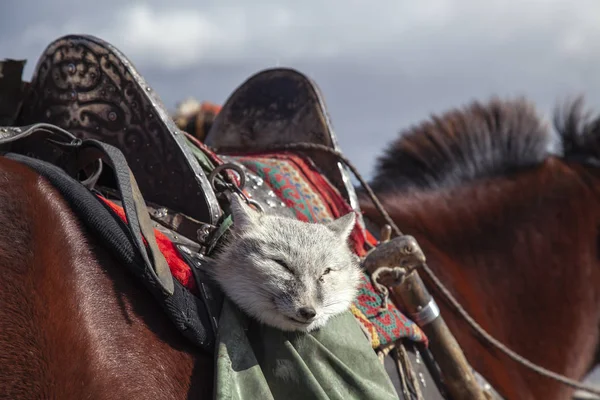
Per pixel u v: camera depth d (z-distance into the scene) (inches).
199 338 109.3
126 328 104.9
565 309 195.2
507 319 190.4
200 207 123.6
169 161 125.2
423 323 149.7
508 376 182.7
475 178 206.7
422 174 206.2
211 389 110.1
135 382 101.7
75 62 129.7
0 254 97.2
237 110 175.9
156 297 107.8
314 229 119.6
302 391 109.3
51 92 132.0
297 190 146.3
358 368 117.0
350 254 125.0
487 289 190.1
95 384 97.8
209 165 132.7
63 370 96.0
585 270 201.2
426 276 177.6
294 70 172.7
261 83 175.8
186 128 239.5
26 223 101.7
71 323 99.2
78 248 105.7
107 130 128.3
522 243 196.5
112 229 107.6
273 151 166.9
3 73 135.5
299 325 112.0
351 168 160.4
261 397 105.5
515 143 212.1
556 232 200.2
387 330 135.6
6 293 95.3
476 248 193.6
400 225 187.2
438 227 192.4
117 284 107.5
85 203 108.8
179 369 108.0
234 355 107.7
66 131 117.6
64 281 101.4
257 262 111.7
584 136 229.1
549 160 214.4
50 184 110.3
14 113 135.9
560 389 191.5
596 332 205.6
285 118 170.1
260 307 111.9
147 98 125.6
